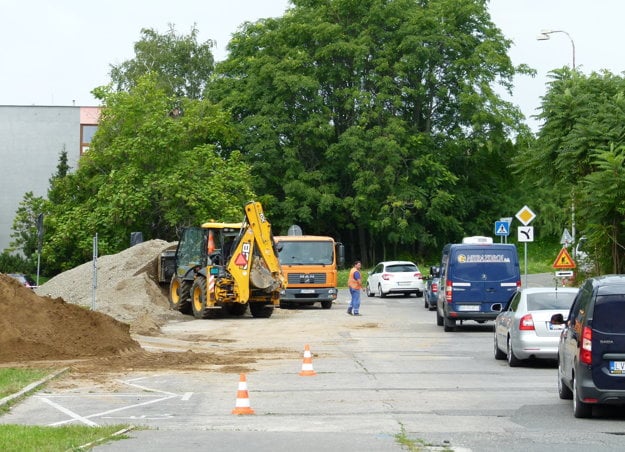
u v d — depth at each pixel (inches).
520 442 504.7
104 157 2706.7
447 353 1055.0
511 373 861.2
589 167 1302.9
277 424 571.2
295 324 1509.6
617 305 592.1
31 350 949.2
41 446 461.4
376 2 3102.9
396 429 550.9
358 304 1738.4
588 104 1350.9
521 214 1667.1
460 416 607.2
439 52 3139.8
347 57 3120.1
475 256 1348.4
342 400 684.7
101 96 2751.0
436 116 3282.5
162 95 2778.1
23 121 3745.1
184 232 1759.4
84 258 2662.4
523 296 922.7
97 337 1021.8
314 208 3208.7
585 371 590.9
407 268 2407.7
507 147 3233.3
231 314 1737.2
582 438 519.8
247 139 3122.5
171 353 1000.9
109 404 660.7
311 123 3036.4
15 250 3270.2
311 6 3282.5
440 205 3085.6
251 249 1616.6
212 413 620.1
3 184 3735.2
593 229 1325.0
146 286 1800.0
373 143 2989.7
